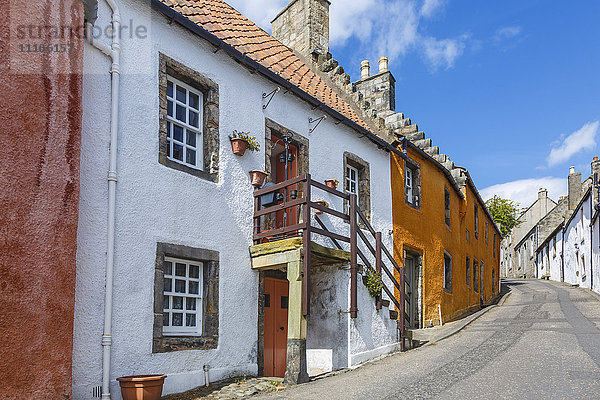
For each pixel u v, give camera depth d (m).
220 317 8.17
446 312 16.72
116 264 6.73
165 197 7.55
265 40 12.72
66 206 5.86
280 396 7.04
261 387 7.57
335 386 7.65
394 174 14.18
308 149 10.86
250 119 9.40
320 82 14.12
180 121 8.25
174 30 8.09
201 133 8.62
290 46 16.75
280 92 10.26
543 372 8.00
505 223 47.00
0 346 5.11
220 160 8.65
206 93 8.70
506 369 8.36
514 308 19.84
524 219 56.88
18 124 5.53
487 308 20.92
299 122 10.71
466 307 20.11
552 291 27.33
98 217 6.59
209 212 8.25
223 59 8.97
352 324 9.69
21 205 5.44
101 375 6.35
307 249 8.34
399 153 14.13
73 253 5.88
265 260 8.74
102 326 6.43
